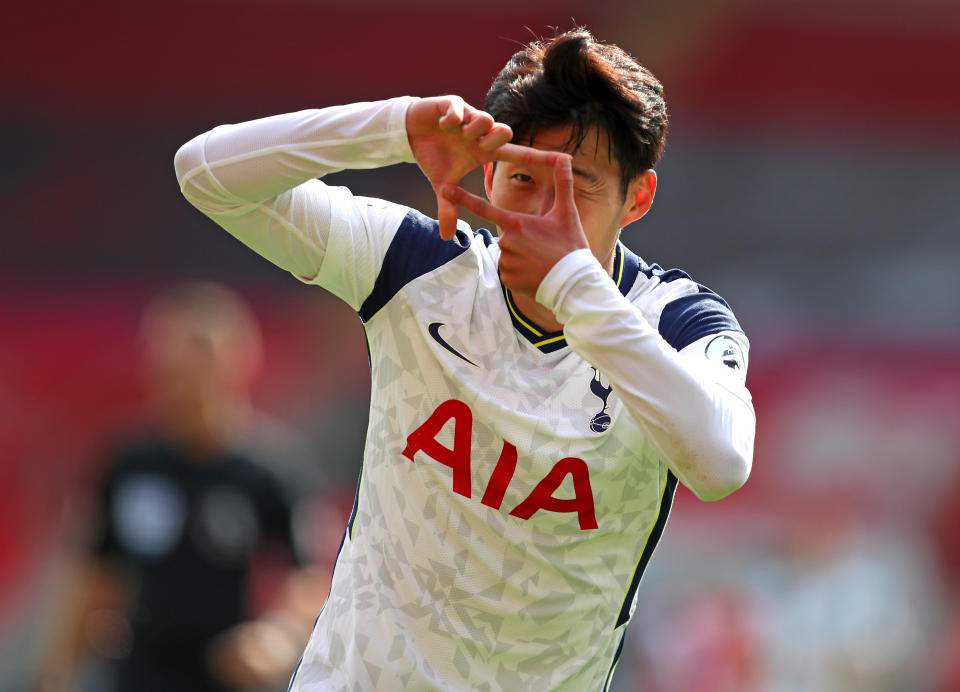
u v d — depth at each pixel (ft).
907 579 105.91
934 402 147.13
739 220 207.41
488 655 26.13
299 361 150.51
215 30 209.87
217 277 178.50
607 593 26.89
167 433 54.13
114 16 206.69
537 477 25.34
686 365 23.18
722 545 110.63
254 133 24.66
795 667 95.09
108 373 150.82
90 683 54.75
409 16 212.23
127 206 202.49
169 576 52.37
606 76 24.34
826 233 208.95
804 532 102.27
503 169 24.62
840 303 189.37
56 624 54.60
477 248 26.66
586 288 22.98
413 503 25.82
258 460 54.75
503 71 26.30
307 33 212.64
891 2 215.72
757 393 152.05
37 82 207.51
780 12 210.79
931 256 203.62
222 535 53.01
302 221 25.39
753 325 171.53
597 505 25.85
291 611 53.93
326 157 24.41
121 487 53.31
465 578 25.75
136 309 164.45
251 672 51.62
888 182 215.31
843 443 145.07
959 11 217.15
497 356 25.59
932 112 220.64
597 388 25.64
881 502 138.00
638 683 87.97
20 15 204.54
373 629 25.95
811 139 215.72
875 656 96.43
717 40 209.67
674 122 211.20
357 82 216.95
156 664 51.72
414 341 25.84
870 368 153.38
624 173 24.97
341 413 142.41
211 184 24.77
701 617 92.58
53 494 136.05
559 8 210.18
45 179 203.21
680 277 27.22
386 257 26.08
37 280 173.99
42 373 148.77
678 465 23.43
